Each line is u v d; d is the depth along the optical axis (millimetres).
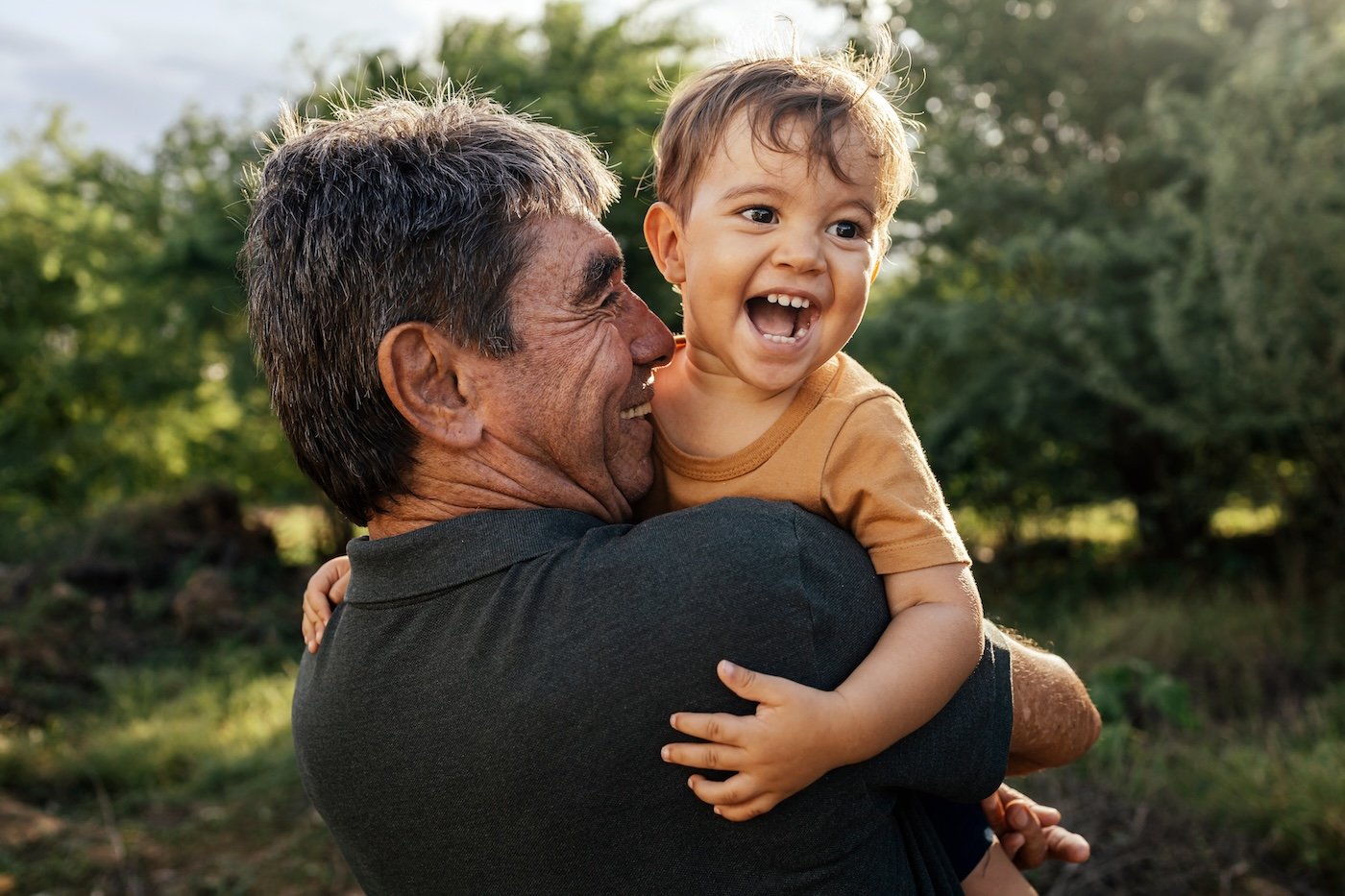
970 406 8367
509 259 1217
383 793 1188
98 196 17109
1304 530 8383
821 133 1281
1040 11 8719
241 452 15844
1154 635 6750
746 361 1304
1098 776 4270
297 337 1211
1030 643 1536
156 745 5984
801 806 1122
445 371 1218
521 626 1138
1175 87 8672
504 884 1155
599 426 1291
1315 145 6539
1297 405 6703
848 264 1310
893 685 1130
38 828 4820
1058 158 9109
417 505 1267
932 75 8969
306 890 4223
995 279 8969
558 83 8883
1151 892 3621
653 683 1101
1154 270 7719
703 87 1383
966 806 1401
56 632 8289
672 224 1402
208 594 9078
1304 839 3898
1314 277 6691
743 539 1151
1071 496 9258
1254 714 5422
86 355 16500
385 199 1176
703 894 1126
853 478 1258
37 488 15898
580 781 1107
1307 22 8172
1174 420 7418
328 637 1334
